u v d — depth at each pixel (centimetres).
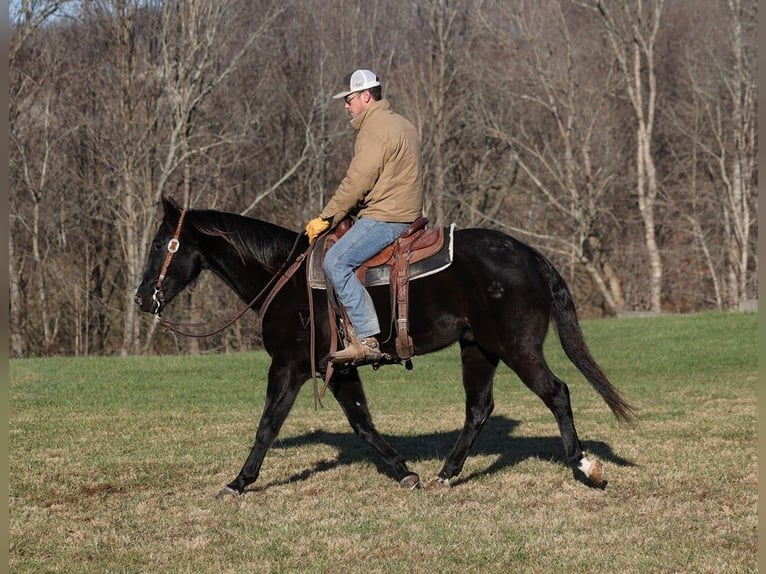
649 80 3347
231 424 1081
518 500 720
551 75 3281
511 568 575
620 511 684
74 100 2964
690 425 1026
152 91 2845
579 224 3322
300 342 725
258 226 759
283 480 795
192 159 3002
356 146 699
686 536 626
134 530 654
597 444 920
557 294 720
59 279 3011
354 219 728
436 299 706
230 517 680
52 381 1476
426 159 3241
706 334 1981
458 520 669
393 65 3422
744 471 792
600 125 3431
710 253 3534
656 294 3209
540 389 704
